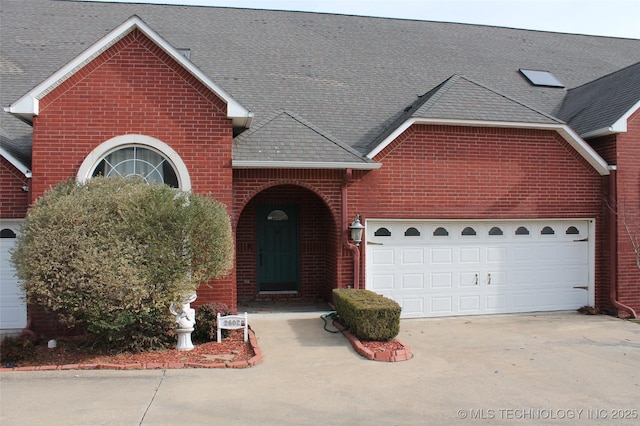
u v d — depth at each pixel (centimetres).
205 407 701
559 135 1347
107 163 1099
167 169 1118
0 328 1124
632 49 2116
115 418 658
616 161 1338
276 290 1457
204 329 1027
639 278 1353
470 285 1327
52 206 899
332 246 1305
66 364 885
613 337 1127
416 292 1296
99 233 892
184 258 927
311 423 656
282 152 1180
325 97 1477
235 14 1866
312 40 1778
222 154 1120
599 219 1380
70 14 1736
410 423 661
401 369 881
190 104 1111
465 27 2064
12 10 1711
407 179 1264
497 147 1312
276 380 815
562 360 949
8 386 779
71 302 880
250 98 1427
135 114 1095
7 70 1409
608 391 790
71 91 1078
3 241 1125
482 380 831
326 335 1078
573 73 1845
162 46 1090
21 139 1225
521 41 2028
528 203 1330
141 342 955
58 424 637
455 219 1289
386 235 1280
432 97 1309
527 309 1362
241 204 1183
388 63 1706
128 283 870
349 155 1209
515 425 661
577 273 1393
